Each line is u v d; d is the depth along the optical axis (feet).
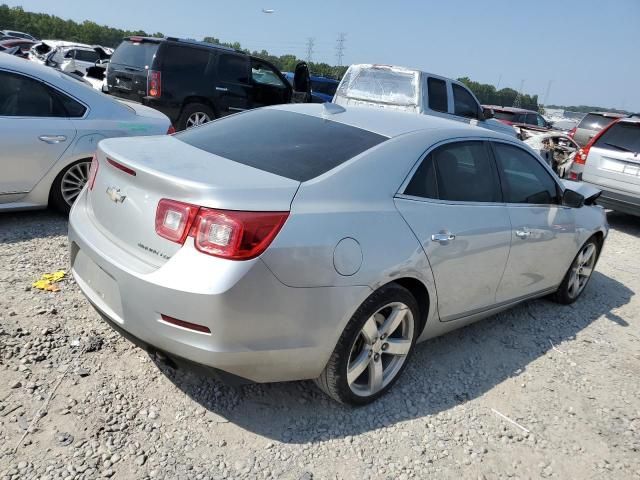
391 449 8.97
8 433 8.05
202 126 11.73
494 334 13.60
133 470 7.77
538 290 14.17
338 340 8.73
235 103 33.40
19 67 15.78
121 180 8.76
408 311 9.79
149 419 8.80
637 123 26.61
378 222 9.01
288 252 7.82
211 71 31.78
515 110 62.08
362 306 8.86
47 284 12.52
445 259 10.13
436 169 10.50
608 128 27.63
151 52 30.01
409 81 30.68
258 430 8.93
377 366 9.68
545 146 38.34
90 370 9.74
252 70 34.99
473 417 10.14
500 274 12.01
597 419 10.67
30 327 10.68
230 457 8.29
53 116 16.20
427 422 9.78
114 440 8.25
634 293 18.19
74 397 9.01
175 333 7.75
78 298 12.16
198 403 9.32
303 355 8.41
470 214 10.85
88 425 8.46
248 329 7.76
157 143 10.20
